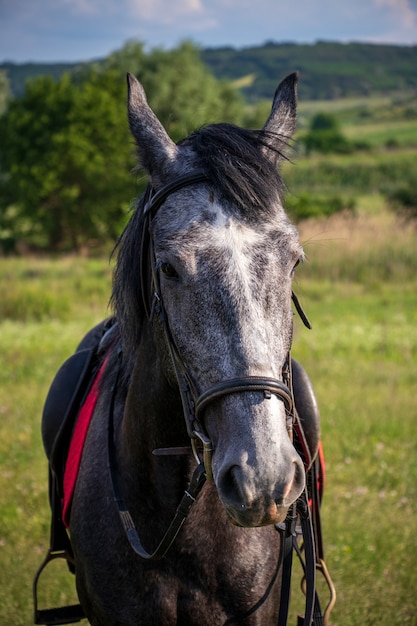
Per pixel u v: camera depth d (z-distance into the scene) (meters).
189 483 2.51
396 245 21.31
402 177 53.00
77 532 2.78
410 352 11.55
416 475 6.09
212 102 42.41
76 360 3.43
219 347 2.11
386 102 162.75
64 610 3.29
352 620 4.06
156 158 2.40
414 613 4.11
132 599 2.60
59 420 3.27
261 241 2.18
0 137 32.38
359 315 14.89
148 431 2.58
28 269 23.09
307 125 106.94
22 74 150.50
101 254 30.86
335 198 33.47
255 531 2.65
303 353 11.24
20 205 31.14
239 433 2.02
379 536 4.92
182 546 2.54
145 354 2.58
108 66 43.84
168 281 2.22
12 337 12.92
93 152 30.30
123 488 2.69
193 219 2.20
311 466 3.00
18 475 6.19
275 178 2.30
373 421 7.64
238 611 2.61
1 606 4.21
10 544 4.97
